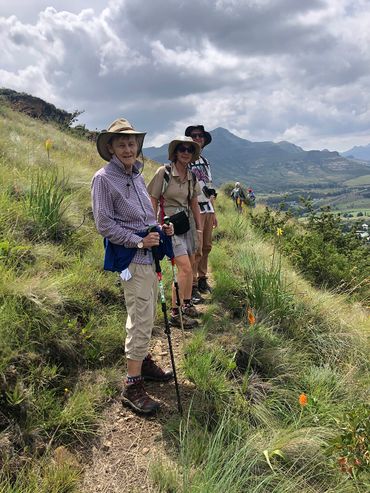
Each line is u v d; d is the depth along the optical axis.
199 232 4.92
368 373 4.43
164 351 4.13
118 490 2.56
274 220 10.59
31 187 5.36
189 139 4.42
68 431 2.89
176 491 2.56
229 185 22.03
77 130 25.59
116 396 3.37
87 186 7.15
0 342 2.99
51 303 3.63
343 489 2.81
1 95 26.19
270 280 5.21
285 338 4.64
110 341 3.81
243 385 3.61
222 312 5.08
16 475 2.46
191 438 2.92
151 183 4.59
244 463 2.74
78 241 5.27
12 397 2.77
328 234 9.48
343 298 6.07
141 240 3.00
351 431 2.78
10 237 4.44
